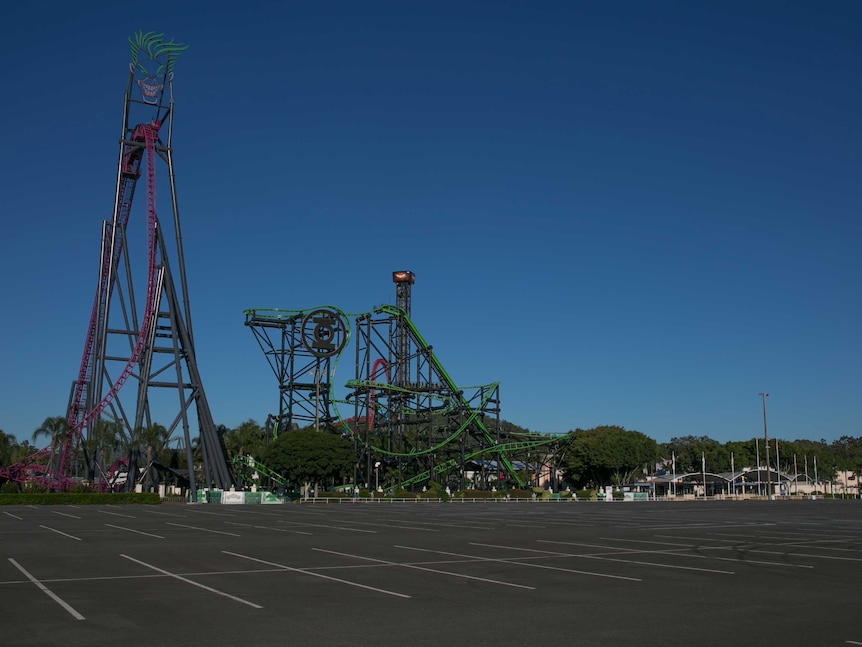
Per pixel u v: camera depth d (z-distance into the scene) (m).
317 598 19.62
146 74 106.31
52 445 104.88
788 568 26.33
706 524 53.12
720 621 16.77
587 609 18.16
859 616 17.39
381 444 129.62
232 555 30.03
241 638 14.88
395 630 15.67
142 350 102.44
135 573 24.42
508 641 14.70
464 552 31.59
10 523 51.59
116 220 102.81
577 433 156.62
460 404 125.31
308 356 126.25
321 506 91.50
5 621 16.50
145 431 106.50
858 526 51.31
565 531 45.03
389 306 126.31
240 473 127.62
